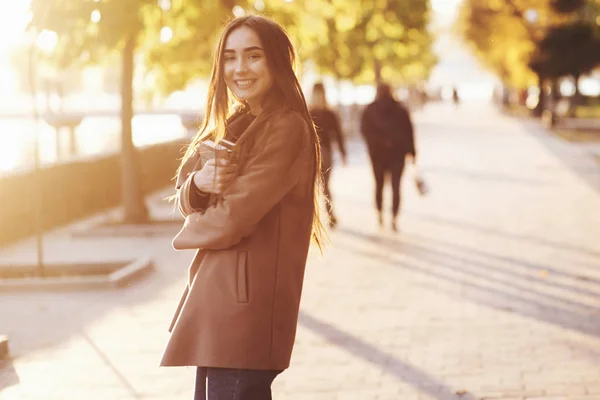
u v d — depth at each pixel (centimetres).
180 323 312
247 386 309
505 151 2858
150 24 1234
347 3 1438
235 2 1262
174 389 564
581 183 1847
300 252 317
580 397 541
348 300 812
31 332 713
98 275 969
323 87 1210
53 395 554
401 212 1437
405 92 8112
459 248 1093
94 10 1066
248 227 304
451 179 1953
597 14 4762
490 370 597
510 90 8262
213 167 304
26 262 973
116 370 606
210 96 328
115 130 3850
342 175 2095
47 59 1178
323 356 633
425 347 654
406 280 903
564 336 684
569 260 1007
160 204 1641
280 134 305
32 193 1264
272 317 309
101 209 1537
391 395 546
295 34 1380
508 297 823
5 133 3638
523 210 1445
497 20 5141
